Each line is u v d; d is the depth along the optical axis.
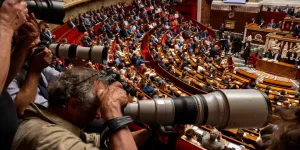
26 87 1.66
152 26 20.09
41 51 1.73
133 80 9.30
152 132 1.66
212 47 19.08
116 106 1.20
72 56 3.08
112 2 20.77
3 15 1.17
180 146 4.68
